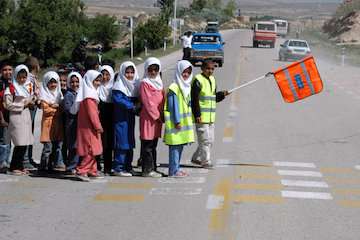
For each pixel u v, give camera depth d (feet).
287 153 49.60
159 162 45.91
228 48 231.50
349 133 60.08
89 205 34.12
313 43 282.77
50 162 41.83
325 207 34.04
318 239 28.55
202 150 43.11
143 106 40.06
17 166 41.37
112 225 30.48
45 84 41.50
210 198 35.50
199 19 473.26
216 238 28.43
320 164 45.62
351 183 39.83
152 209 33.27
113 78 41.16
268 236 28.78
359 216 32.50
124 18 401.29
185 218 31.58
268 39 237.25
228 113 73.51
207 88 42.57
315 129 62.28
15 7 217.36
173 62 158.61
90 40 268.21
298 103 84.02
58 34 202.18
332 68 154.92
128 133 40.70
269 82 111.75
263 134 58.85
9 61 40.63
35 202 34.71
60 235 28.96
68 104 40.24
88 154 39.91
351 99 89.61
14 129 40.75
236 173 42.01
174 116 39.93
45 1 208.23
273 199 35.42
